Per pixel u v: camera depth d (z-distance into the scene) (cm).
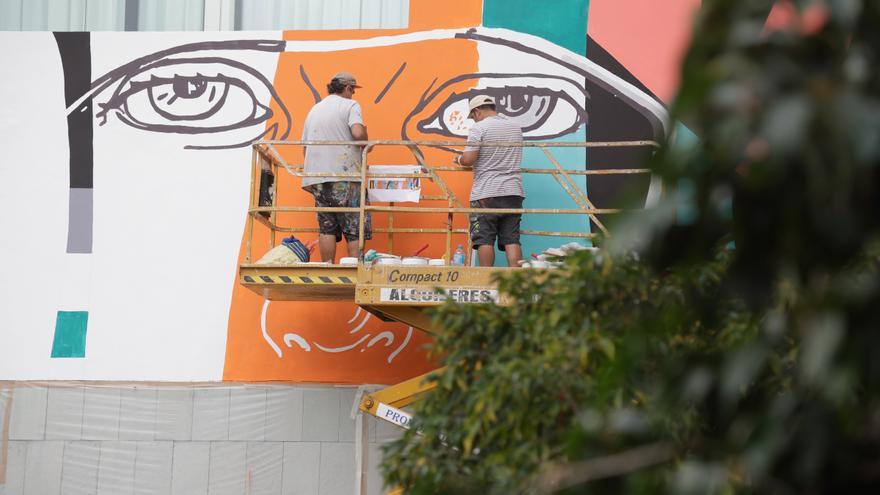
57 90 1667
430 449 769
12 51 1675
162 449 1577
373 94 1625
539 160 1585
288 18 1670
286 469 1562
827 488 260
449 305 809
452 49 1623
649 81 1577
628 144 1387
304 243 1619
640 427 298
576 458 300
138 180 1645
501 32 1614
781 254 254
